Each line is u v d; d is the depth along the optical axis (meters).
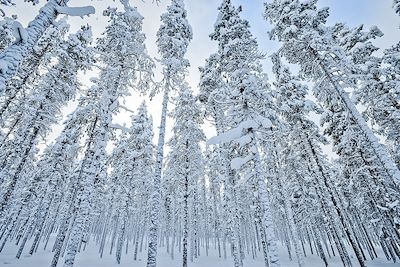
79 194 20.72
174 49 16.67
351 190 23.75
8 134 18.72
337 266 24.30
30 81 17.69
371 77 16.91
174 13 17.66
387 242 24.31
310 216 24.58
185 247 18.11
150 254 10.82
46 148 29.14
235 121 12.41
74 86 19.27
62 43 17.97
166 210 31.58
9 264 20.38
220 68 13.52
